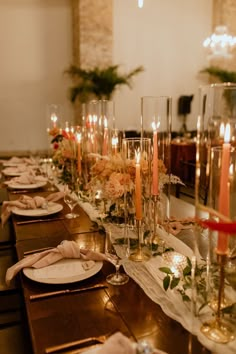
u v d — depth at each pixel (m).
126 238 1.49
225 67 7.86
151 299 1.10
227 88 0.97
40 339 0.92
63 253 1.32
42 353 0.87
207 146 0.96
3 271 2.02
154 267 1.27
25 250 1.51
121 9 7.20
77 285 1.18
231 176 0.88
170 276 1.16
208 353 0.86
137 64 7.49
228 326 0.93
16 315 1.87
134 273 1.26
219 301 0.92
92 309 1.05
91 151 2.32
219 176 0.89
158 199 1.57
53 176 3.19
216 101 0.98
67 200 2.01
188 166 3.38
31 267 1.27
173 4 7.50
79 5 6.55
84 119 2.93
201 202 0.92
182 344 0.89
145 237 1.47
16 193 2.62
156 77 7.66
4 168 3.90
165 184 1.62
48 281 1.18
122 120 7.54
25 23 6.82
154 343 0.90
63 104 7.21
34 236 1.68
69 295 1.13
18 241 1.62
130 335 0.93
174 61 7.71
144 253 1.39
